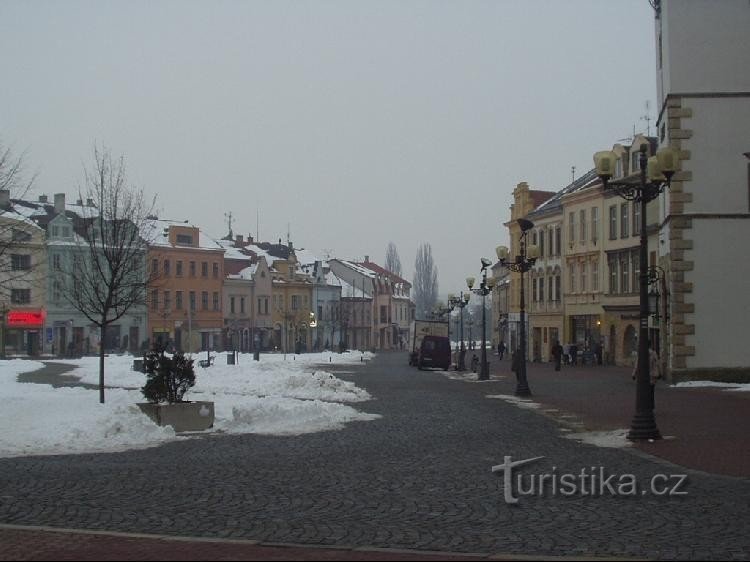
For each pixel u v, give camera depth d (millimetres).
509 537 9797
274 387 34531
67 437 18656
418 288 171000
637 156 60625
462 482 13711
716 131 38969
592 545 9383
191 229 101125
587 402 30578
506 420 24250
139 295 40312
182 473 14602
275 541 9617
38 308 82125
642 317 19812
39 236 71938
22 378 43594
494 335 118750
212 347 102500
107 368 51875
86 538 9680
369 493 12711
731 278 38875
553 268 75125
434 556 8820
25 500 12086
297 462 15992
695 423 22672
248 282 109062
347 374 54094
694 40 39125
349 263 145875
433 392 36781
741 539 9648
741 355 38781
